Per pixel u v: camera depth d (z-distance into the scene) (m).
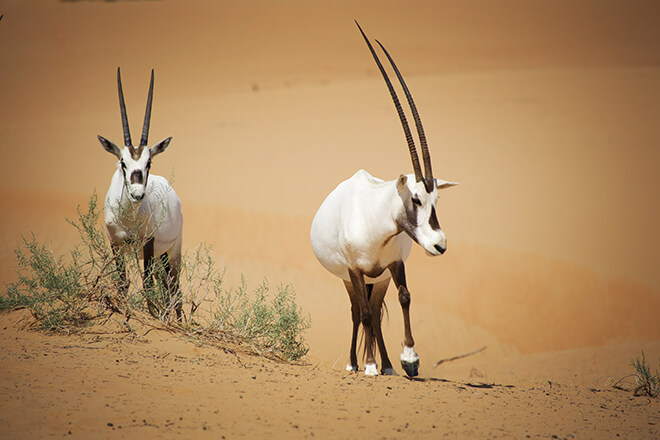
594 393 22.22
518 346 48.06
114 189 24.91
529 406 18.47
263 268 55.31
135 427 13.52
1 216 67.75
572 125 146.62
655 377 23.88
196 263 26.91
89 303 22.83
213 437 13.26
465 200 88.56
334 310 47.50
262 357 21.59
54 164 107.75
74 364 17.58
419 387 19.38
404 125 20.70
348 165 111.56
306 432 13.99
